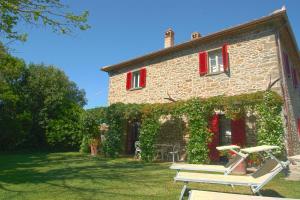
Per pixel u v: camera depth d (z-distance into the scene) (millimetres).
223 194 3146
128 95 15492
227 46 11688
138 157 12680
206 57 12203
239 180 4656
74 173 8211
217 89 11625
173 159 11250
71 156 14094
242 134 10453
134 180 6996
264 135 8797
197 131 10211
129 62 15484
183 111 10781
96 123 15234
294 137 11102
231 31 11344
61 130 18156
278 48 10359
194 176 5043
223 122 11648
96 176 7637
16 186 6195
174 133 12789
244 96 9406
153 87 14211
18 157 13641
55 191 5676
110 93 16688
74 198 5070
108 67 16609
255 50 10789
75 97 37031
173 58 13656
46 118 18469
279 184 6547
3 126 17141
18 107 18016
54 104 18766
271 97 8859
